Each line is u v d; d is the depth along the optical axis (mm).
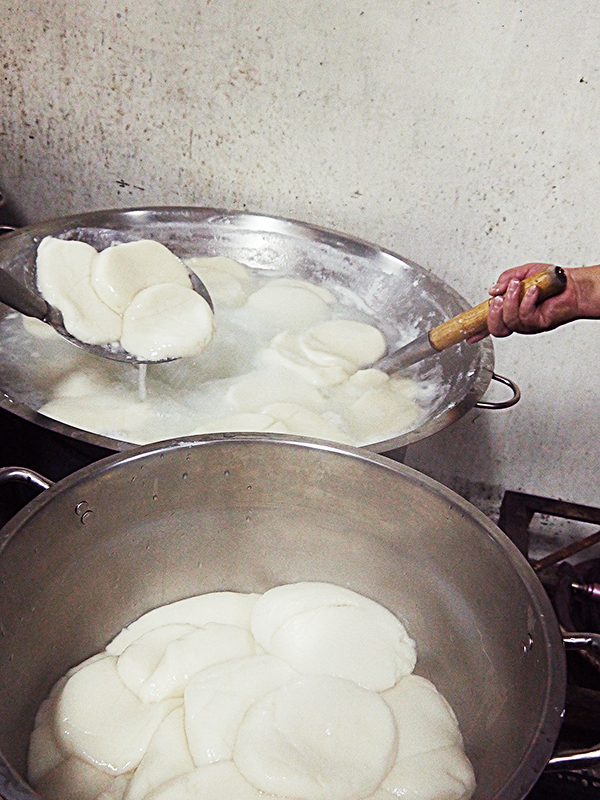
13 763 753
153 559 965
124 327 1228
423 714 845
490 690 836
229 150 1650
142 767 769
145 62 1573
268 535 1009
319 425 1224
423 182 1607
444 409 1162
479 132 1529
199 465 925
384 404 1317
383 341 1461
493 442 1878
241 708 813
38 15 1550
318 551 1015
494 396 1815
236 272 1564
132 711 828
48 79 1627
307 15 1464
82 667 884
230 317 1477
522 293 1108
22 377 1267
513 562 830
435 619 946
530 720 695
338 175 1635
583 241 1612
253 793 738
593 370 1735
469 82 1481
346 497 966
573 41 1409
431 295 1467
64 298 1204
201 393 1306
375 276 1557
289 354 1389
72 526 849
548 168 1542
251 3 1468
